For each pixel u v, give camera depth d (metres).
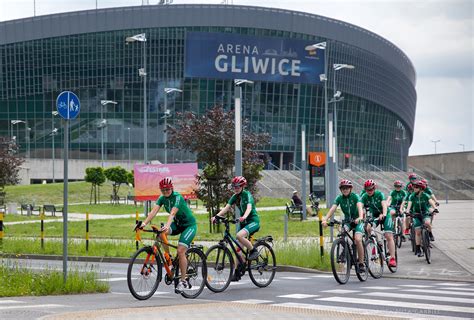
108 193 106.69
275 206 79.81
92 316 12.38
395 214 29.66
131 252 30.44
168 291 18.08
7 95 159.00
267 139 45.84
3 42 158.62
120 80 156.00
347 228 19.83
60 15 157.12
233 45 151.50
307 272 23.89
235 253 17.69
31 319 12.10
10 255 29.66
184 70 151.38
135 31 155.25
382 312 13.62
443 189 124.38
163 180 15.97
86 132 157.12
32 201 97.12
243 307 14.16
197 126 44.44
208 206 44.28
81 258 29.48
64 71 157.62
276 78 153.62
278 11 159.50
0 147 65.50
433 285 19.16
